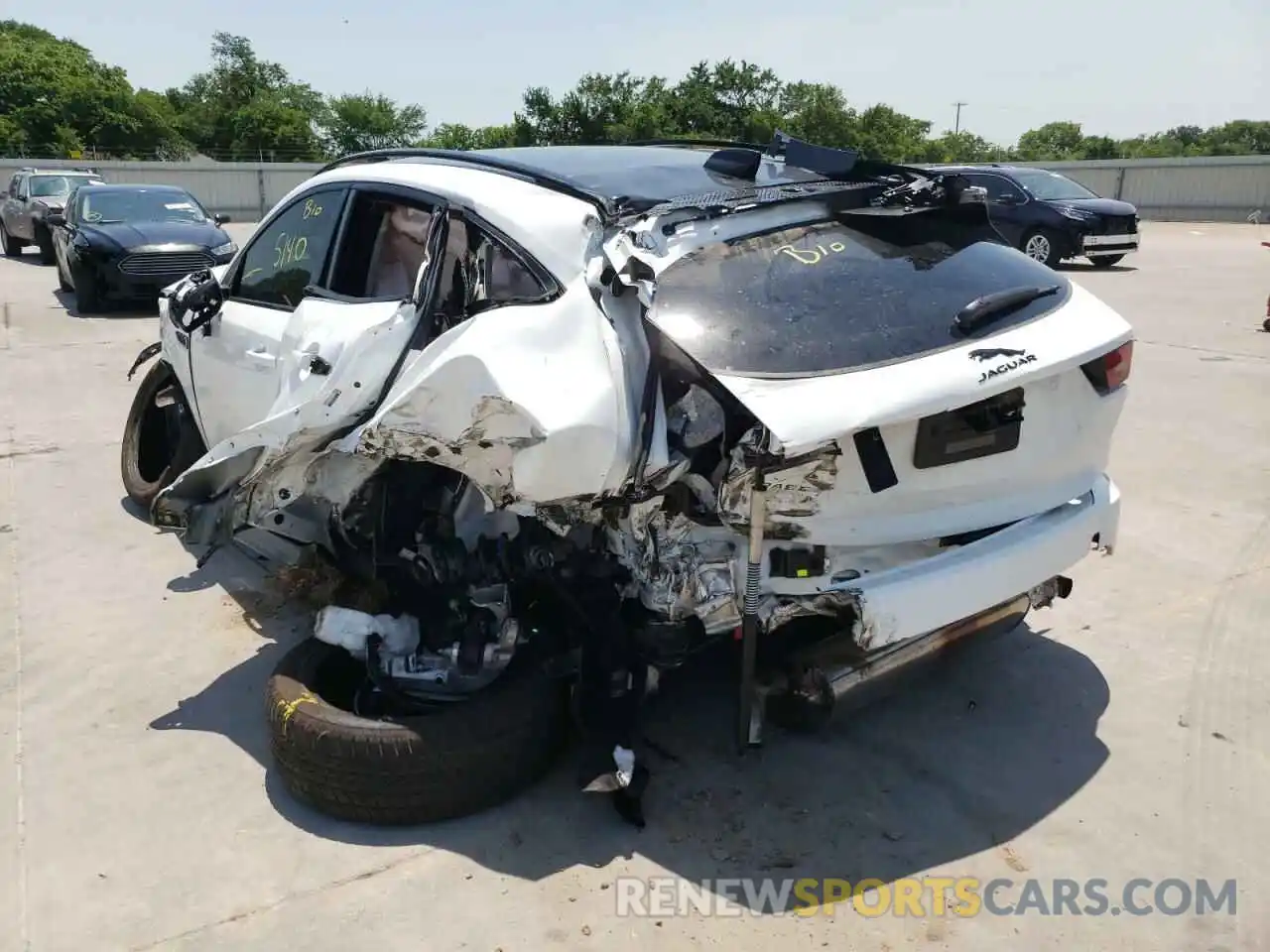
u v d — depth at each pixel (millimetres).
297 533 3752
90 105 63812
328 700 3367
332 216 4035
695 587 2910
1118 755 3342
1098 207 16359
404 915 2678
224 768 3344
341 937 2605
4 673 3930
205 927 2645
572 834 2992
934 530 2990
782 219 3164
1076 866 2842
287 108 72188
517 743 3039
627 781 2957
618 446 2760
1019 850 2908
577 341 2840
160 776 3291
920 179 3418
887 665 3137
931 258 3213
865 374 2770
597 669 3143
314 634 3443
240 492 3438
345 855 2914
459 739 2955
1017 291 3061
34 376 8945
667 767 3297
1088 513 3252
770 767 3297
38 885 2801
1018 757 3342
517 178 3410
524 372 2771
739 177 3514
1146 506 5500
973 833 2980
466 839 2975
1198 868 2824
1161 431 6840
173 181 37281
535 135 43688
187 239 12812
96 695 3783
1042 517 3189
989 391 2807
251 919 2670
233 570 4879
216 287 4586
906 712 3613
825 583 2893
